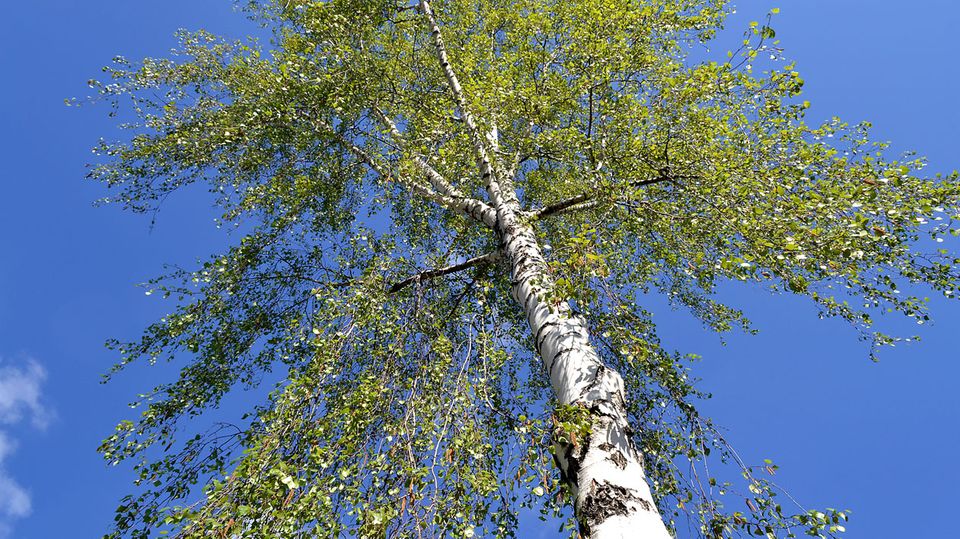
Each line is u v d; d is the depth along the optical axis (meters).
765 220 2.97
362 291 3.83
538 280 2.90
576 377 2.67
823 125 4.03
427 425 2.81
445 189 5.43
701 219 3.38
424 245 6.02
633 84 4.85
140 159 6.37
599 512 2.07
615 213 3.85
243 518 2.17
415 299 4.42
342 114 5.93
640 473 2.27
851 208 2.92
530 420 2.56
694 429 3.44
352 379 3.70
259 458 2.51
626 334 2.94
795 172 3.21
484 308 3.78
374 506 2.56
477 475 2.55
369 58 6.09
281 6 8.38
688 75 4.18
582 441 2.34
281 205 5.80
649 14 4.55
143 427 3.97
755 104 4.09
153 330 4.74
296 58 5.95
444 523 2.36
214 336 4.83
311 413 3.00
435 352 3.71
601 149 4.18
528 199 6.44
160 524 2.17
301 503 2.30
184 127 6.59
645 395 4.42
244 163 6.55
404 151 4.74
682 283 5.80
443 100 5.26
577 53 4.73
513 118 4.86
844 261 2.91
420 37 7.16
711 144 3.93
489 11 7.33
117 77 6.46
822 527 2.44
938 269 3.18
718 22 5.23
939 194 2.90
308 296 5.01
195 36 7.19
